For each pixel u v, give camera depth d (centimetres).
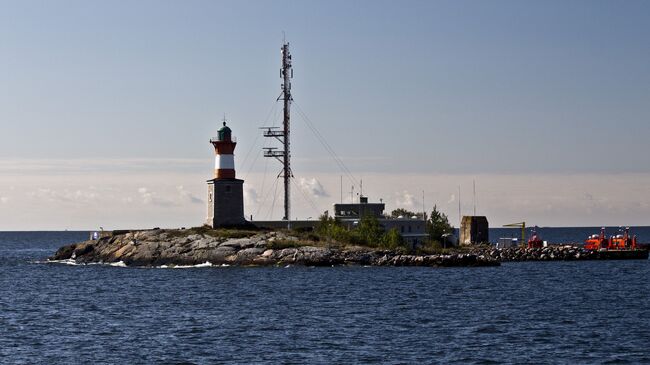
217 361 9700
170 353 10144
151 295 16438
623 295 16412
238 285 17975
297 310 13875
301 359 9781
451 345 10606
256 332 11594
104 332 11688
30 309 14462
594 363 9612
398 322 12494
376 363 9562
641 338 11138
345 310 13862
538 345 10631
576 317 13100
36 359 9838
